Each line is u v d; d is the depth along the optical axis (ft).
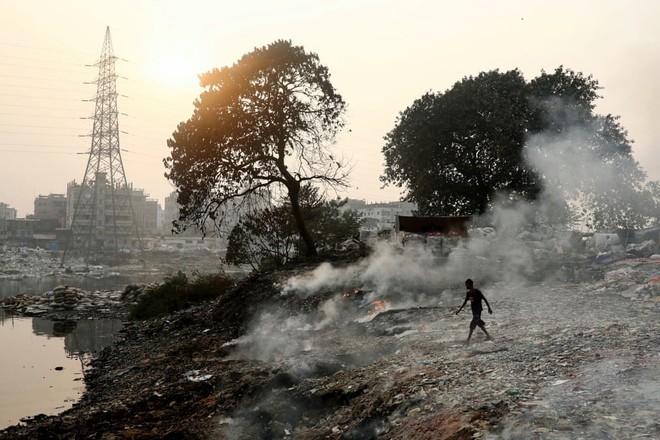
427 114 142.92
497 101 134.92
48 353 78.74
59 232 454.81
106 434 37.58
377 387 33.76
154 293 115.24
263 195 121.60
